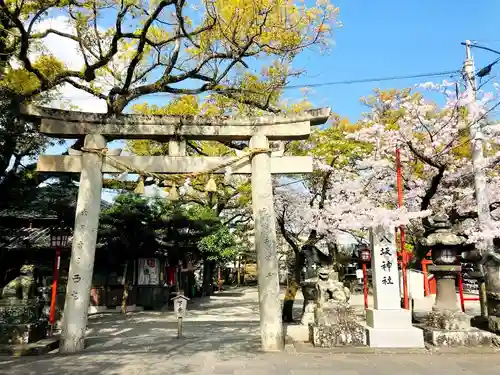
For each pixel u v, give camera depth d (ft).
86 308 34.35
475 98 40.55
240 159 37.45
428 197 39.55
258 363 29.22
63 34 38.04
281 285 152.76
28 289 35.94
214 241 97.04
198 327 50.70
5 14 33.50
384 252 36.22
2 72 38.88
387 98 68.03
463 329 34.60
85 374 26.30
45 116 36.40
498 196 45.73
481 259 41.11
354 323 35.35
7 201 48.67
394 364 28.76
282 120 37.83
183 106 54.29
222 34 39.50
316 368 27.73
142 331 47.11
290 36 42.78
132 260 75.36
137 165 37.17
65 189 55.21
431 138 41.63
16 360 30.27
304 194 58.23
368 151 51.37
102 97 40.40
